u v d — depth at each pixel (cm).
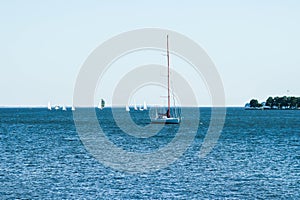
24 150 11781
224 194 6669
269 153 11288
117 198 6400
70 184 7288
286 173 8344
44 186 7144
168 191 6831
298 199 6438
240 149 12181
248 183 7431
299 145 13325
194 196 6544
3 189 6925
